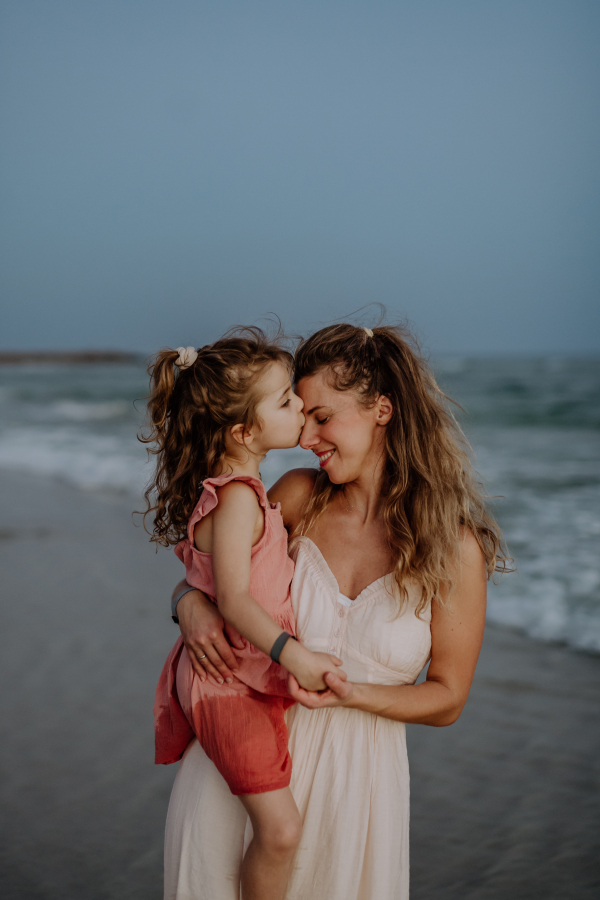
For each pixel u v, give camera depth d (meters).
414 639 1.83
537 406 21.70
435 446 1.90
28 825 2.98
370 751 1.81
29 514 8.84
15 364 87.44
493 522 2.04
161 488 2.14
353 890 1.77
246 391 1.94
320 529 2.02
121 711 3.94
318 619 1.87
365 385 1.89
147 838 2.90
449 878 2.72
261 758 1.72
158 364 2.07
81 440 16.00
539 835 2.96
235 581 1.76
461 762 3.53
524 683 4.31
